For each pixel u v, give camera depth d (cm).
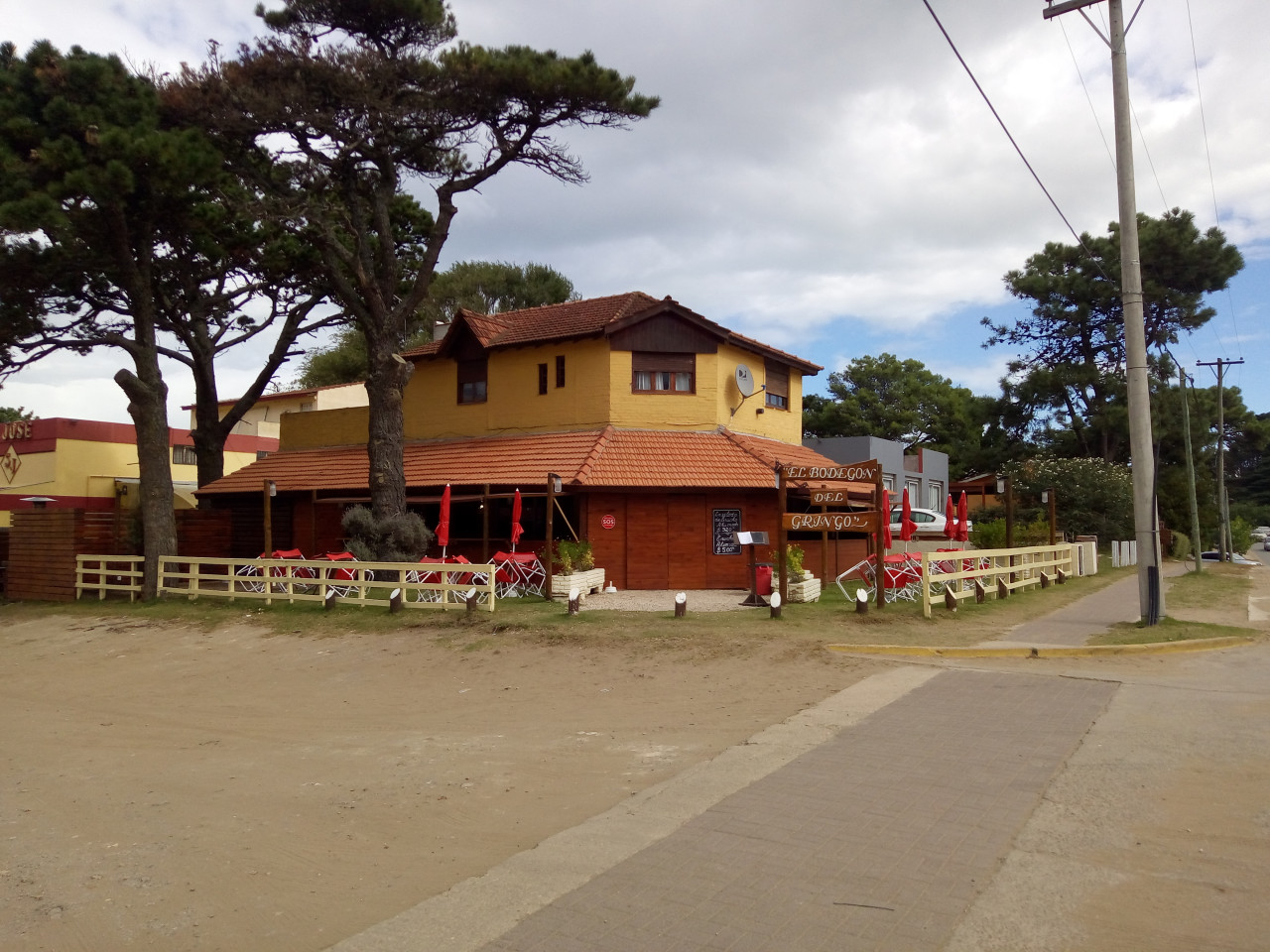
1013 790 674
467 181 2119
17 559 2369
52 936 526
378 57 1933
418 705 1135
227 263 2534
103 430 3378
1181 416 4244
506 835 650
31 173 1817
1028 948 442
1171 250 4156
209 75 1934
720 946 454
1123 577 2433
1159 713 887
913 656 1215
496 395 2361
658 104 2044
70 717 1191
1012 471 3925
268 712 1153
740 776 740
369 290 2075
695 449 2109
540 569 1892
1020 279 4575
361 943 489
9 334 2073
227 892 577
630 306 2270
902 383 6128
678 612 1522
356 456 2541
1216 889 502
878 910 487
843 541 2180
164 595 2081
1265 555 6359
